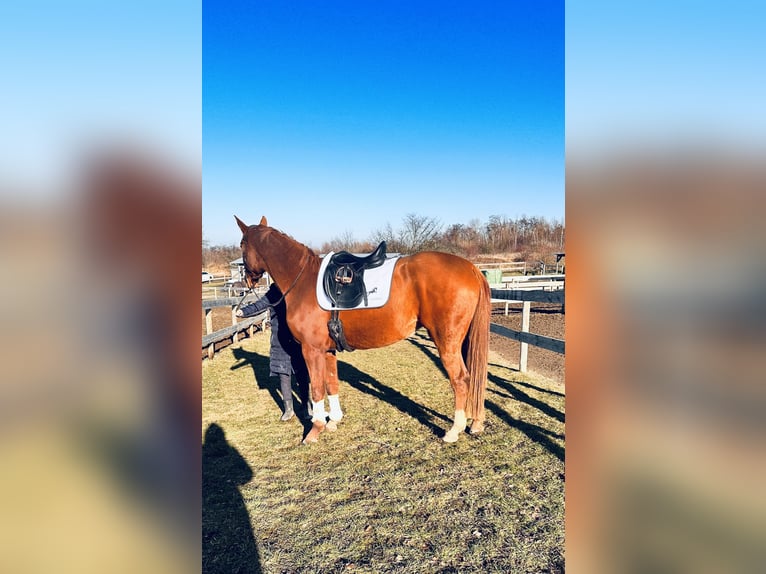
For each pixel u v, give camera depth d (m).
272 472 3.06
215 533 2.36
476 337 3.43
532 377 5.30
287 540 2.28
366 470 3.03
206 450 3.47
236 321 8.50
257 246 3.78
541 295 4.84
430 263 3.32
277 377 5.80
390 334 3.39
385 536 2.28
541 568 2.00
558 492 2.64
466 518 2.41
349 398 4.76
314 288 3.49
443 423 3.87
